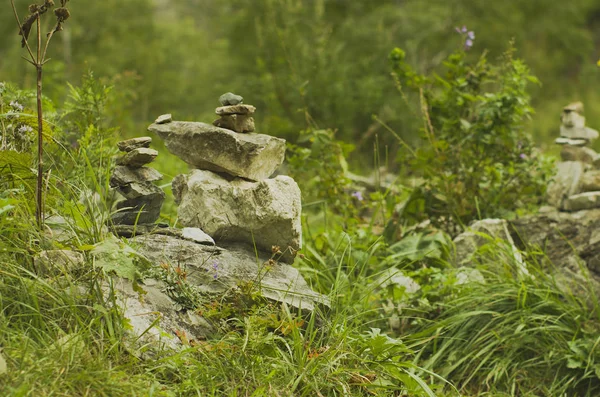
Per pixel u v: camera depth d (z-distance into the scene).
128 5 18.88
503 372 4.98
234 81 14.89
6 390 3.33
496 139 6.76
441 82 6.80
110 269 3.93
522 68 6.66
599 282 5.77
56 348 3.63
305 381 4.02
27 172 4.36
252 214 4.58
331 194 6.62
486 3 19.70
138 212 4.66
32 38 16.39
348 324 4.89
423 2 17.23
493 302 5.30
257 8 13.95
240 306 4.29
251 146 4.61
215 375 3.95
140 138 4.70
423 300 5.30
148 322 4.04
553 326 5.19
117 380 3.60
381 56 14.02
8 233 4.16
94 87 5.74
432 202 6.60
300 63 11.86
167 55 17.84
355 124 12.07
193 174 4.74
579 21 23.08
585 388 5.05
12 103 4.67
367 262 5.41
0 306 3.79
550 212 6.46
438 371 5.07
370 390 4.23
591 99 21.05
